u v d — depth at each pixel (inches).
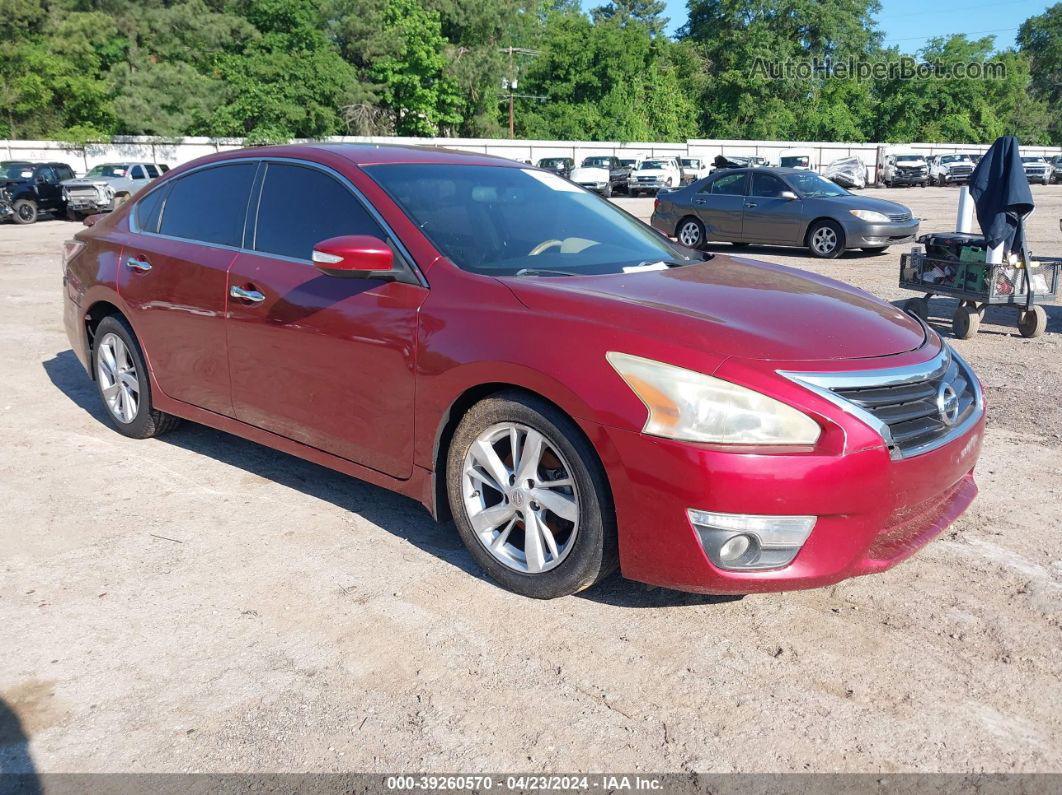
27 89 1488.7
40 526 142.7
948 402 115.2
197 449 180.9
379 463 133.2
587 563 111.3
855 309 127.6
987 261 294.0
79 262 192.1
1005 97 3132.4
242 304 149.1
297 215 147.9
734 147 2062.0
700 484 99.9
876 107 2928.2
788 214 551.2
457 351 118.3
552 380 108.3
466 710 96.0
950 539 139.5
